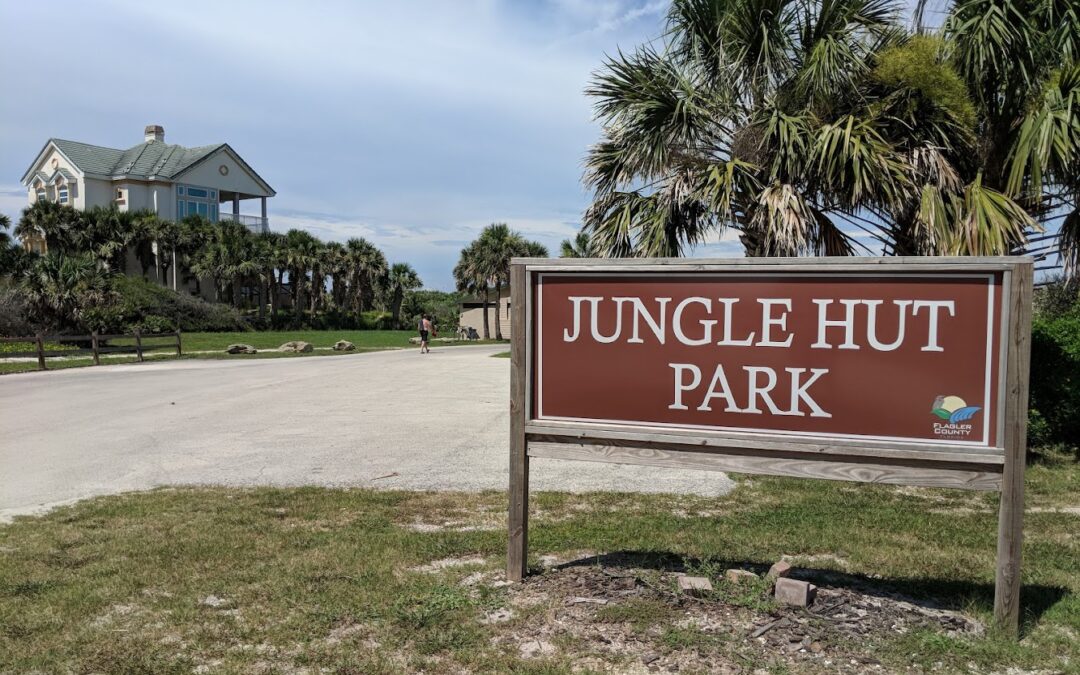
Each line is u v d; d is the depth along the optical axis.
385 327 57.09
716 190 6.91
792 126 6.89
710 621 3.17
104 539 4.52
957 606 3.46
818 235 7.29
